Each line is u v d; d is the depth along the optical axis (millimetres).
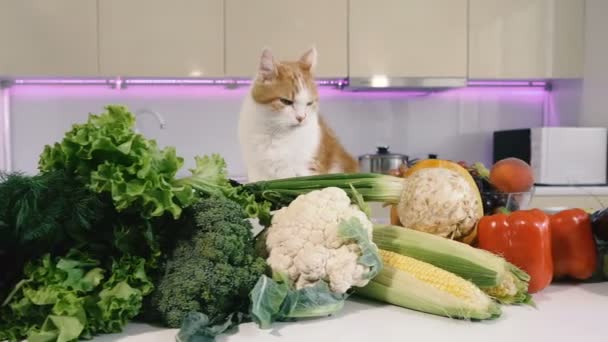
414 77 2469
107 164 557
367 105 2854
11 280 551
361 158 2361
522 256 704
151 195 570
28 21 2248
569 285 773
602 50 2488
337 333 565
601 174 2379
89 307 542
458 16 2477
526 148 2479
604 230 758
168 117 2717
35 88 2621
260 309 574
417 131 2891
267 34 2373
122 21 2293
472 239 772
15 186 533
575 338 543
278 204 813
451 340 541
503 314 631
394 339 545
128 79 2523
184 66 2342
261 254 678
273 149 1647
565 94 2785
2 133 2607
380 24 2434
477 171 981
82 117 2656
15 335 537
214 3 2340
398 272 667
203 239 578
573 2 2543
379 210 2035
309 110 1641
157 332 569
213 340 531
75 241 575
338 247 632
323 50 2410
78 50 2279
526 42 2527
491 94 2914
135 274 569
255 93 1637
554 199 2219
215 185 703
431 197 744
